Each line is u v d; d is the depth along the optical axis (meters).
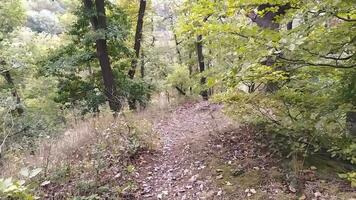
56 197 5.04
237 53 3.81
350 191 4.56
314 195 4.56
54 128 12.98
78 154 7.11
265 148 6.06
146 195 5.40
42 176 5.61
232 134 7.13
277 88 5.66
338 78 4.34
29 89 18.77
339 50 3.63
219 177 5.46
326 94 4.57
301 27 3.34
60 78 15.11
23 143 10.60
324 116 3.92
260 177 5.20
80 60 13.20
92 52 13.21
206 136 7.56
